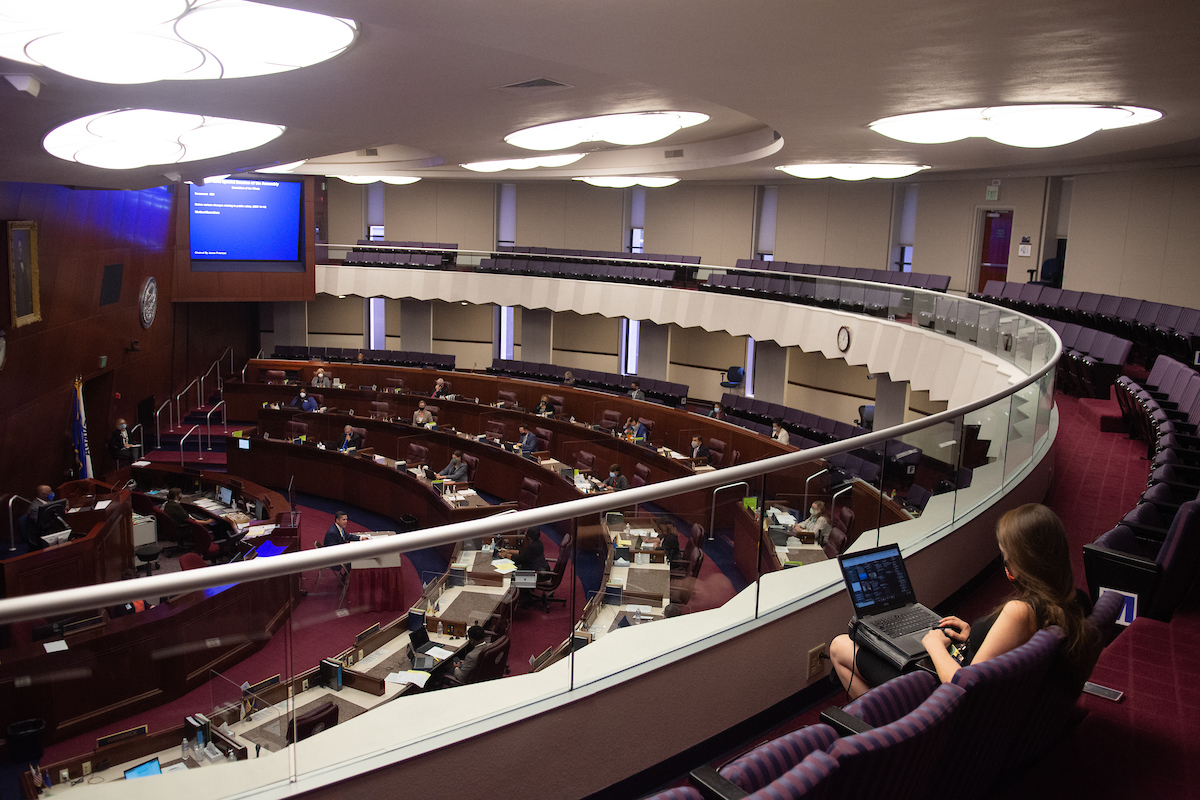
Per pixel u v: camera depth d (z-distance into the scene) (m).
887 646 3.33
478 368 27.41
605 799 3.25
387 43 6.09
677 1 4.88
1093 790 3.01
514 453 15.37
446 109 9.04
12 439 12.70
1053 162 15.48
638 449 15.12
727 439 15.43
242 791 2.65
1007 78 7.10
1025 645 2.70
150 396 18.42
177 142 9.75
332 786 2.66
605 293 21.47
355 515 15.14
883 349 14.48
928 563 4.70
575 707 3.08
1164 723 3.47
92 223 15.34
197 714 2.81
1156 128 10.02
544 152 15.95
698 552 3.49
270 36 5.87
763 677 3.72
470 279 23.38
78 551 10.12
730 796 2.11
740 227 23.47
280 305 24.25
